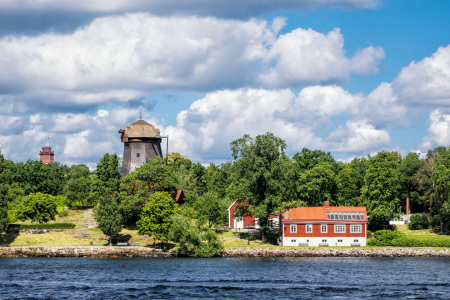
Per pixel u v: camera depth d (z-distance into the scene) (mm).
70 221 144750
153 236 118125
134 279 81562
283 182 124500
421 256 116000
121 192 138000
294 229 123875
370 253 116250
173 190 145625
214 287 75062
